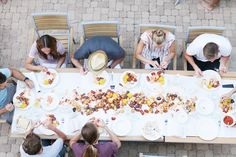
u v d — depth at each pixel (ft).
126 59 17.35
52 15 14.83
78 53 13.60
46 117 12.70
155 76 13.38
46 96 13.08
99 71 13.16
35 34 17.25
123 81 13.26
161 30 13.30
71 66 15.92
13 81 14.42
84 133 11.14
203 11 18.51
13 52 17.63
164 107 12.77
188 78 13.39
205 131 12.35
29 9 18.54
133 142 15.47
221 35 14.66
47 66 14.66
